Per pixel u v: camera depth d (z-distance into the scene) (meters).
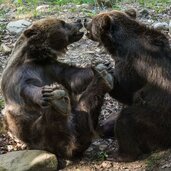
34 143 11.59
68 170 11.21
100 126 12.34
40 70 11.83
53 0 22.78
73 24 12.89
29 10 21.20
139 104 11.41
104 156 11.55
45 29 12.05
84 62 15.85
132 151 11.37
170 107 11.07
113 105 13.70
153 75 11.41
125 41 11.88
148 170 10.95
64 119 10.98
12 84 11.34
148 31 11.98
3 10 21.58
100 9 20.75
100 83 11.22
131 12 13.12
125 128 11.33
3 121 12.73
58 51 12.38
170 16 19.89
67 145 11.35
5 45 17.22
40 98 10.41
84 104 11.33
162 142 11.30
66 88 12.15
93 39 12.89
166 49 11.70
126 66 11.71
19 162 10.84
